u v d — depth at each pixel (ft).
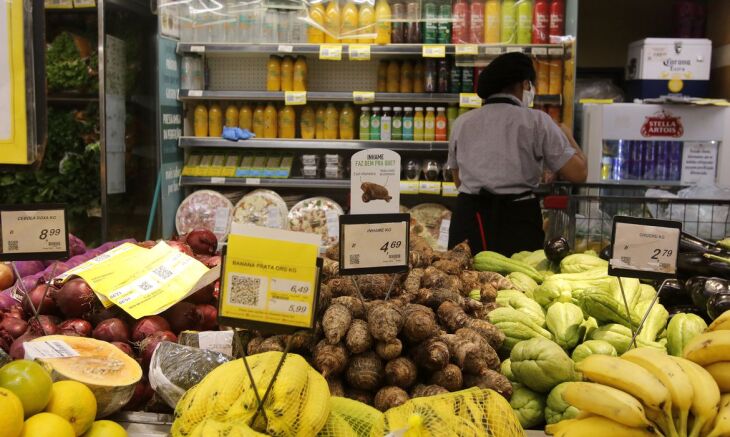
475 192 11.34
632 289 6.62
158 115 14.88
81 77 14.32
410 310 4.87
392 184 6.78
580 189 13.44
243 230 4.07
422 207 15.61
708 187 12.00
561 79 14.61
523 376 5.18
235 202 15.97
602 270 7.24
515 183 11.14
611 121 14.03
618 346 5.81
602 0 18.20
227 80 16.60
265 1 15.08
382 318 4.62
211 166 15.85
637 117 13.99
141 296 5.90
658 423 4.01
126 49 13.93
